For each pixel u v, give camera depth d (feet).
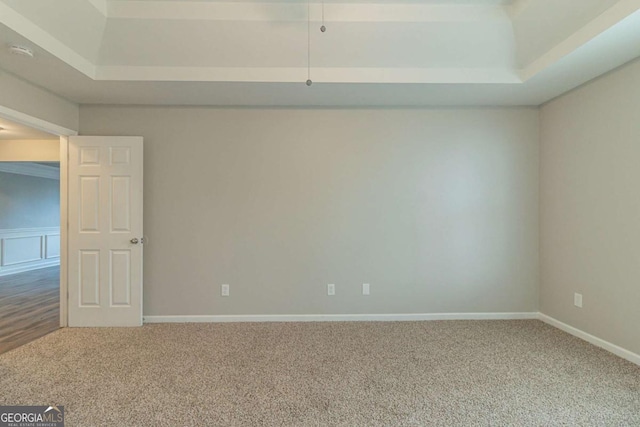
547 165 10.92
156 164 11.07
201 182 11.12
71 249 10.68
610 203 8.64
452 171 11.34
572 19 7.35
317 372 7.63
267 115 11.19
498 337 9.70
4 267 21.02
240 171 11.16
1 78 8.23
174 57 8.95
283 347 9.00
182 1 8.19
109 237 10.69
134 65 9.02
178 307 11.10
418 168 11.30
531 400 6.54
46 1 6.86
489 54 9.12
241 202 11.16
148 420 5.94
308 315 11.23
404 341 9.40
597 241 9.04
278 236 11.20
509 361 8.17
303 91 9.93
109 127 11.00
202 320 11.10
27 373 7.59
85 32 8.05
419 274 11.32
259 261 11.19
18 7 6.61
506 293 11.38
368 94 10.22
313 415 6.09
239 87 9.59
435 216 11.34
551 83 9.39
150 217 11.05
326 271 11.25
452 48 9.01
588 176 9.31
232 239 11.15
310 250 11.23
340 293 11.27
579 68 8.45
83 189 10.69
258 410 6.23
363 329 10.37
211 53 8.95
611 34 6.86
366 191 11.27
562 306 10.30
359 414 6.12
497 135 11.35
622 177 8.32
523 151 11.35
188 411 6.19
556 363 8.05
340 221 11.25
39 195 23.71
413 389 6.93
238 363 8.06
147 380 7.27
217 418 6.00
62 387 6.99
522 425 5.83
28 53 7.42
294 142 11.19
